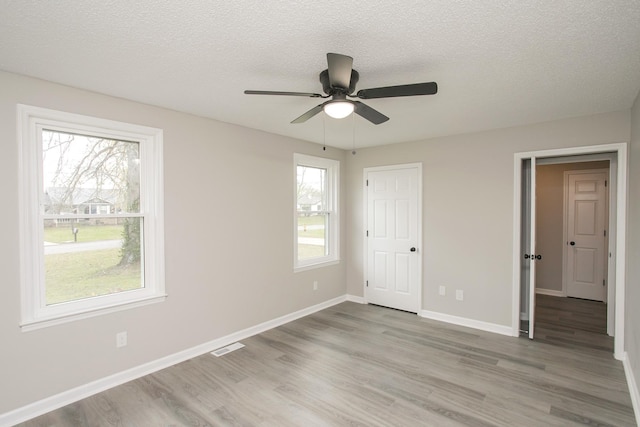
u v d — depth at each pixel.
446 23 1.68
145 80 2.40
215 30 1.75
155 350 2.96
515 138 3.72
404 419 2.26
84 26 1.70
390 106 2.99
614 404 2.42
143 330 2.88
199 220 3.29
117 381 2.71
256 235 3.85
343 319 4.33
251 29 1.74
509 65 2.17
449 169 4.19
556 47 1.92
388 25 1.70
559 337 3.69
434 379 2.78
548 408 2.38
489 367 2.99
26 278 2.30
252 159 3.80
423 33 1.78
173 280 3.09
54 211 2.50
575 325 4.05
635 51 1.97
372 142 4.60
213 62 2.12
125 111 2.78
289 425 2.20
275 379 2.79
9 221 2.24
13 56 2.02
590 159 3.50
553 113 3.22
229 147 3.56
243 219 3.71
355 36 1.81
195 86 2.52
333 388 2.65
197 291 3.28
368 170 4.97
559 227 5.38
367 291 5.04
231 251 3.59
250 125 3.66
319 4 1.52
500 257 3.83
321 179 4.99
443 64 2.15
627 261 3.07
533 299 3.62
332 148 4.95
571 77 2.36
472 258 4.03
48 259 2.46
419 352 3.31
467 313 4.07
